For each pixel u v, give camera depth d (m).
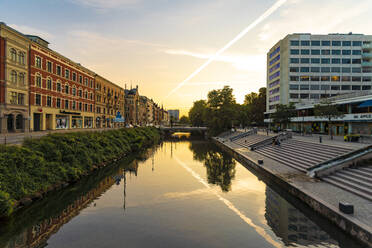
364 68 60.91
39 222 10.91
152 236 9.45
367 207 9.69
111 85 57.12
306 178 15.12
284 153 24.12
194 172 22.44
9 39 25.62
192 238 9.27
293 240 9.06
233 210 12.36
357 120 33.56
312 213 11.01
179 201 13.89
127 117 73.88
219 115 63.66
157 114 151.50
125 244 8.77
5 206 10.55
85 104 43.00
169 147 46.56
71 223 10.77
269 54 75.50
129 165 25.69
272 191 15.67
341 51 61.19
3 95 25.09
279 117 47.94
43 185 13.93
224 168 24.19
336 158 15.66
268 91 76.12
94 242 8.95
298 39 61.62
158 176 20.69
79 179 18.05
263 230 9.98
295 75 61.72
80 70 41.06
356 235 8.04
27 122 28.28
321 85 61.34
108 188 16.70
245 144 38.97
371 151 14.46
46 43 34.09
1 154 12.39
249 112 85.69
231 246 8.62
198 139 73.06
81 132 24.58
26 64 28.14
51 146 17.23
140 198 14.48
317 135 38.56
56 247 8.62
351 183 12.46
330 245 8.66
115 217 11.47
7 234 9.73
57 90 34.28
